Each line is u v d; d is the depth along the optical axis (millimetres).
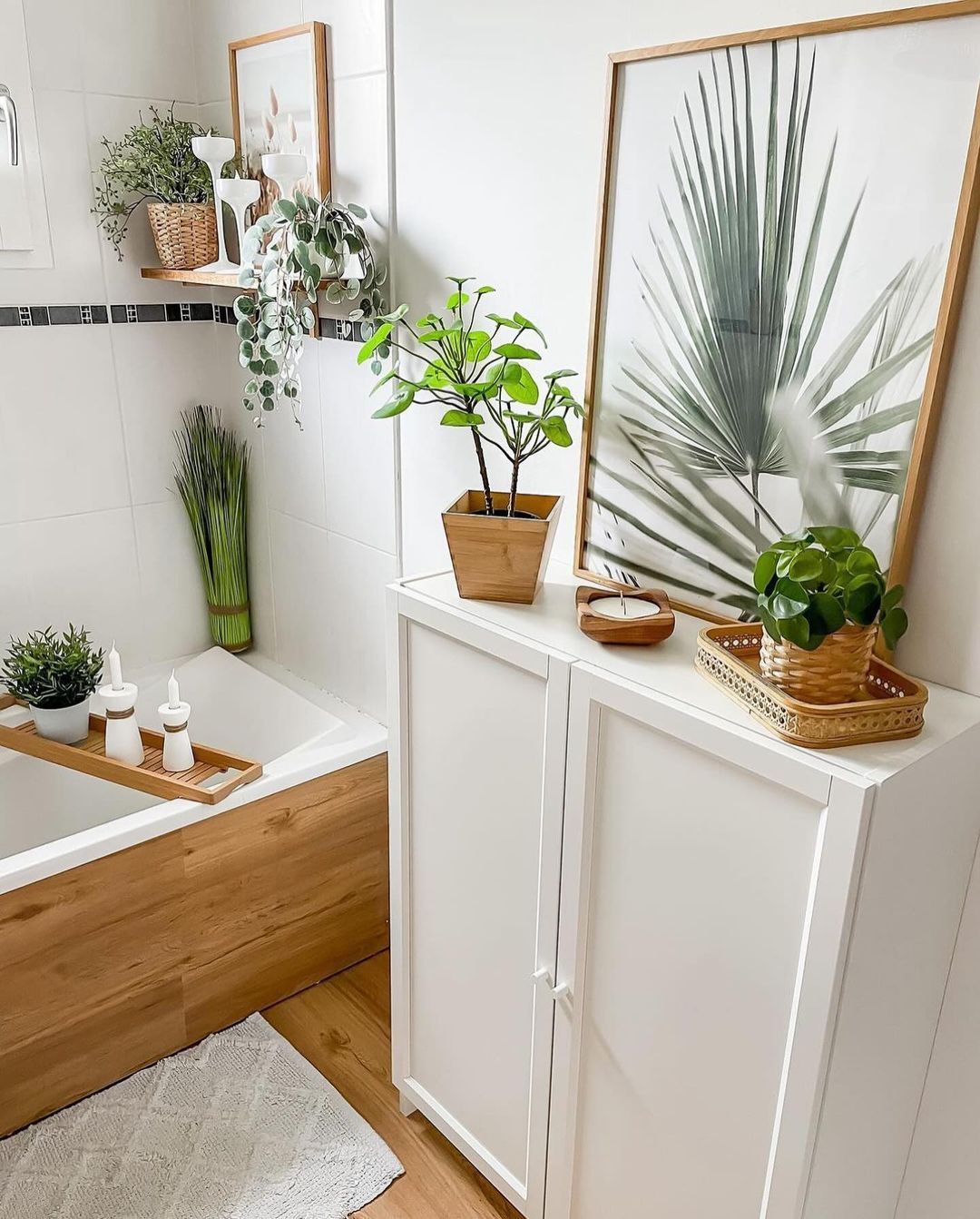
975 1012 1361
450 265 1885
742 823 1193
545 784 1426
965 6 1088
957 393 1195
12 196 2281
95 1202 1784
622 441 1587
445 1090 1842
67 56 2295
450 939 1728
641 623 1370
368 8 1915
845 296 1260
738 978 1247
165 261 2426
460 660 1544
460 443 1970
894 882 1148
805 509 1358
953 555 1242
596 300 1562
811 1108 1180
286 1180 1830
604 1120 1511
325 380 2322
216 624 2848
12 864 1795
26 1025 1869
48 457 2506
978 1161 1413
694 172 1392
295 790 2154
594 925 1436
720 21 1339
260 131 2305
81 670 2289
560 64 1573
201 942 2088
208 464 2693
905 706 1131
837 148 1235
